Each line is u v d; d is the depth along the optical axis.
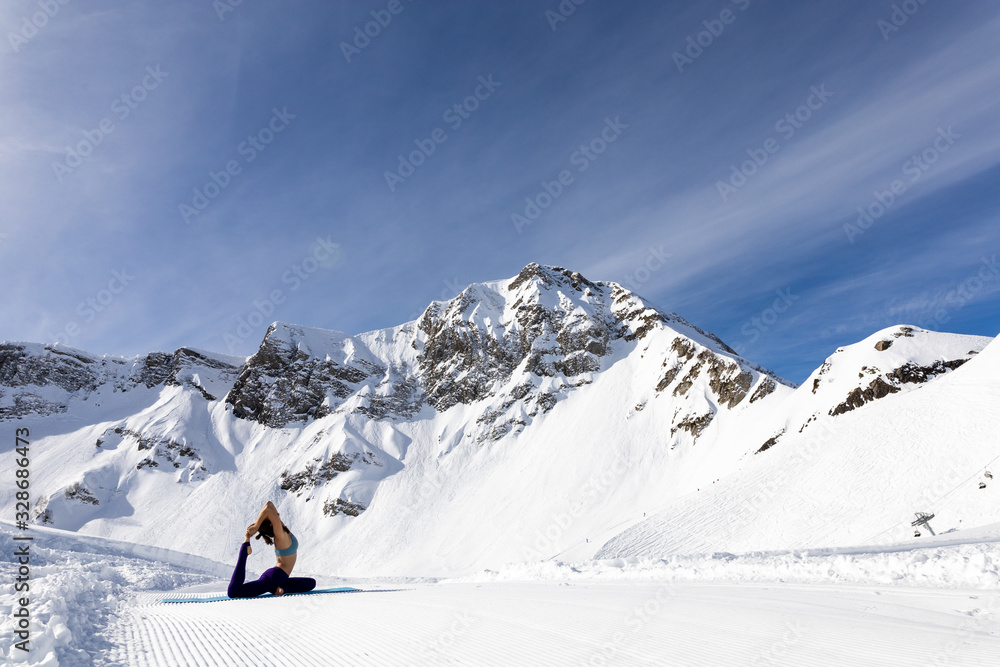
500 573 26.25
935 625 7.31
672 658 5.88
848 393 88.56
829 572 14.70
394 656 6.24
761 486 69.50
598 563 22.73
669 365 168.12
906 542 25.69
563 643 6.83
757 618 8.24
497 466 166.62
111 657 6.30
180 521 153.75
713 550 56.56
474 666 5.72
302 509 162.88
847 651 5.91
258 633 7.69
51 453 194.00
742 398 138.25
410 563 122.69
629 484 128.25
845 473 61.44
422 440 194.62
